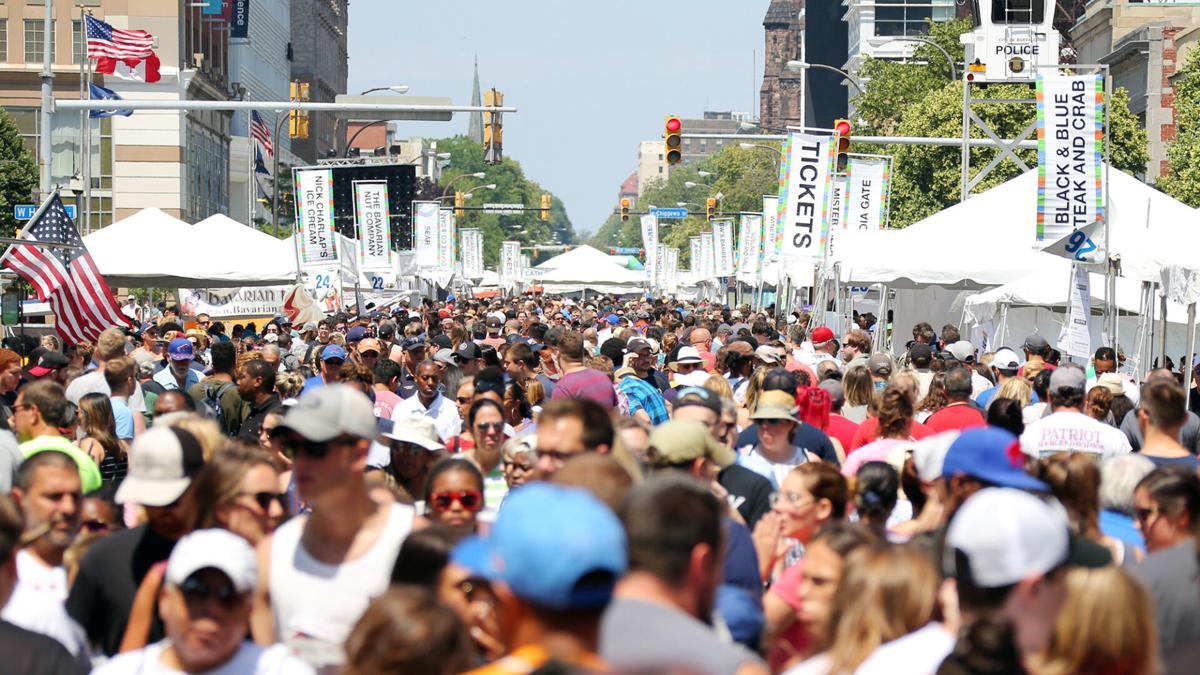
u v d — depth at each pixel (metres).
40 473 18.72
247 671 14.57
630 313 129.62
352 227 144.50
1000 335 69.19
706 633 11.73
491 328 65.81
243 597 14.41
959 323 89.31
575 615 10.51
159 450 17.78
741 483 23.97
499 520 10.80
